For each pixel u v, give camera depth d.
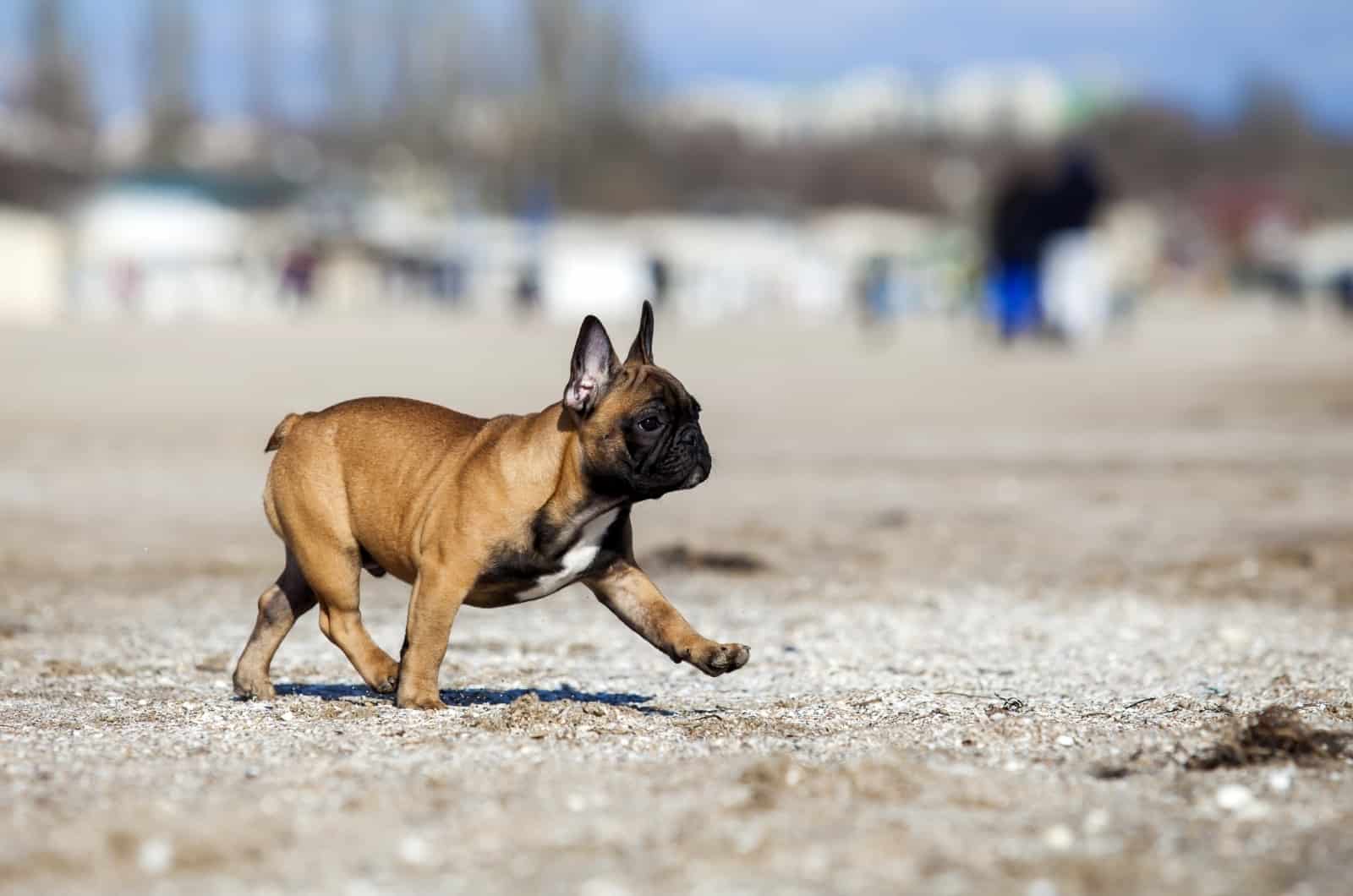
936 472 22.77
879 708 8.65
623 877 5.39
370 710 8.19
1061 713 8.48
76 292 90.69
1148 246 183.75
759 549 16.23
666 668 10.50
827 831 5.88
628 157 143.00
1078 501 19.77
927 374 44.50
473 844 5.74
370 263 106.38
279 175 118.06
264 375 38.50
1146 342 62.88
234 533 16.97
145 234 94.31
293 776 6.65
